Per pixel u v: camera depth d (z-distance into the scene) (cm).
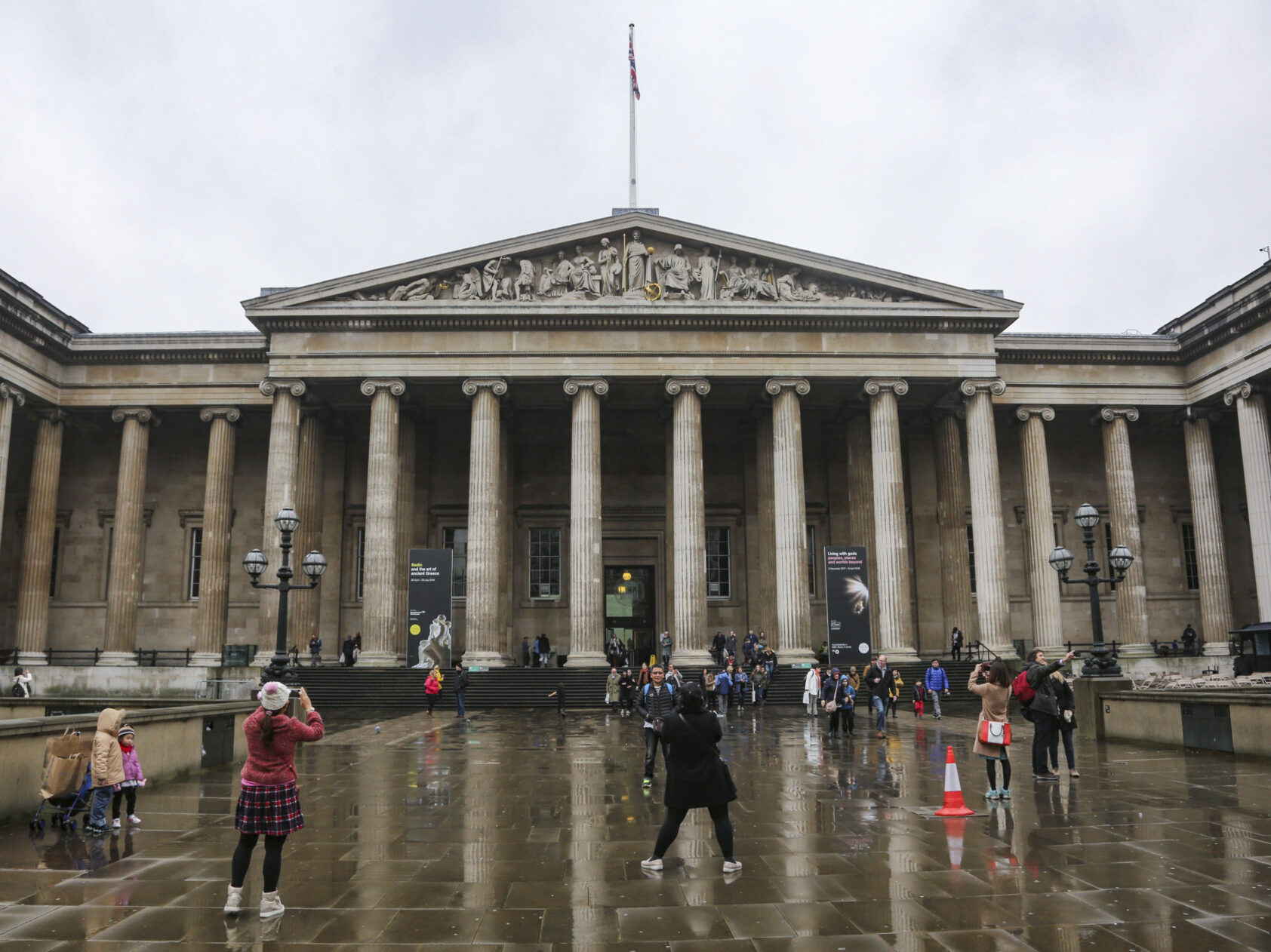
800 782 1741
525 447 5312
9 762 1350
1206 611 4803
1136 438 5438
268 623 4319
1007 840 1198
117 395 4831
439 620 3984
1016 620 5184
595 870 1070
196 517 5225
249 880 1034
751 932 843
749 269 4534
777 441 4441
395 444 4400
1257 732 1933
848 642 3903
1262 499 4422
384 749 2338
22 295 4456
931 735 2645
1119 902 923
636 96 4794
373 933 849
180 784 1720
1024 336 4847
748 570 5106
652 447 5362
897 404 4616
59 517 5219
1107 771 1800
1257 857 1098
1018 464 5338
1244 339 4506
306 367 4416
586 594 4269
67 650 5094
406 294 4472
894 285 4481
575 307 4400
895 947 801
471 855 1145
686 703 1073
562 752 2269
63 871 1074
